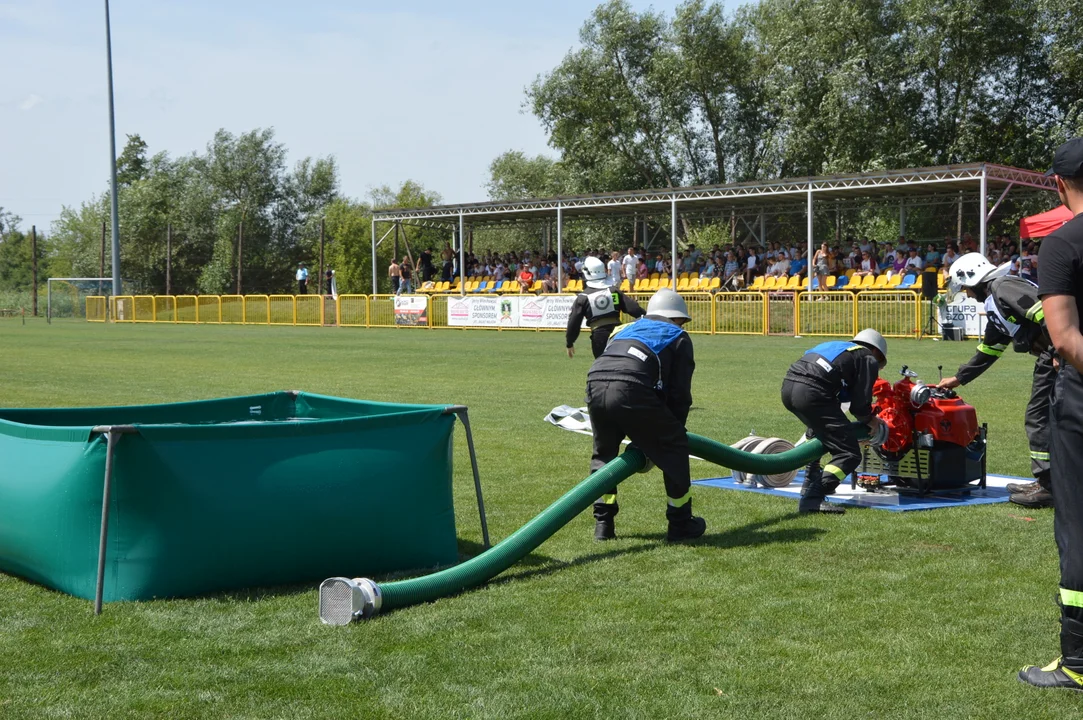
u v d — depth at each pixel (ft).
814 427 21.47
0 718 11.07
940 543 18.58
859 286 93.25
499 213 121.39
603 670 12.46
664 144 173.47
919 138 140.26
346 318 121.19
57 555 15.70
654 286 112.06
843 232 137.90
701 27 163.43
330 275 144.36
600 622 14.26
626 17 167.02
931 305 79.15
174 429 15.31
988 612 14.55
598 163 173.47
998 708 11.24
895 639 13.44
